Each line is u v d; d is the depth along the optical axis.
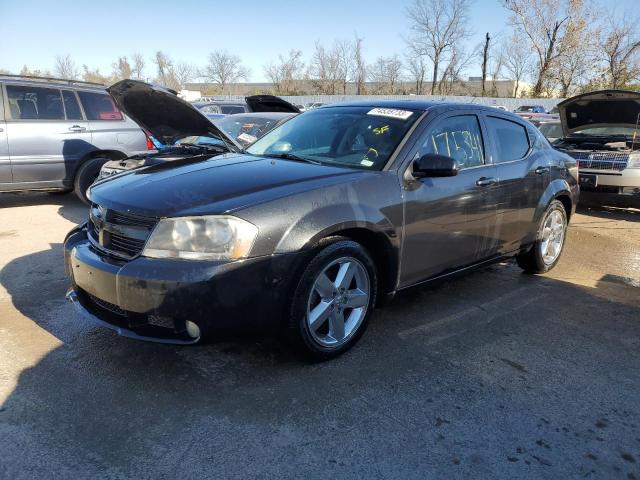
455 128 4.02
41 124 7.27
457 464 2.43
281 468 2.36
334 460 2.42
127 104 5.43
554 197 4.98
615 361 3.47
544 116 20.64
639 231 7.33
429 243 3.69
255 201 2.84
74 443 2.46
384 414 2.78
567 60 37.72
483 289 4.77
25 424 2.58
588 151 8.27
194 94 33.81
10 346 3.34
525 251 4.91
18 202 8.23
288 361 3.26
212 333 2.76
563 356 3.51
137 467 2.33
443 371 3.24
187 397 2.86
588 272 5.42
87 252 3.07
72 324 3.68
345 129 3.94
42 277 4.62
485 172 4.12
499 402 2.93
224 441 2.52
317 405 2.83
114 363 3.17
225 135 4.79
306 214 2.95
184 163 3.66
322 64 47.53
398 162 3.51
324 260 3.03
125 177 3.44
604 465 2.46
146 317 2.82
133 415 2.69
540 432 2.68
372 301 3.44
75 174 7.63
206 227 2.72
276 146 4.13
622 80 33.06
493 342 3.67
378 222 3.27
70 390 2.88
